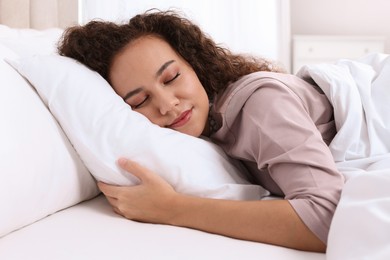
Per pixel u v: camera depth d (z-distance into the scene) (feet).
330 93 3.46
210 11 10.12
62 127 3.14
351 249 2.06
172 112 3.33
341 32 12.74
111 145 3.05
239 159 3.52
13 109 2.77
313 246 2.45
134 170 2.94
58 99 3.12
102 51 3.49
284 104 3.03
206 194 3.01
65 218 2.91
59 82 3.17
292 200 2.56
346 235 2.12
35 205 2.73
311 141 2.80
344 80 3.54
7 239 2.54
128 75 3.38
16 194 2.55
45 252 2.34
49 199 2.86
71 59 3.49
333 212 2.48
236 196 3.03
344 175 3.11
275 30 10.54
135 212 2.84
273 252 2.39
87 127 3.08
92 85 3.25
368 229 2.08
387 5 12.48
